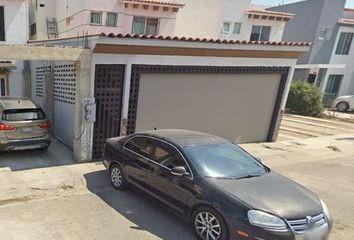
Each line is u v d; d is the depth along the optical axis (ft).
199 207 15.33
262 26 71.00
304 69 82.02
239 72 33.35
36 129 26.96
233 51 31.14
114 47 24.88
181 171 16.17
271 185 15.79
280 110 38.17
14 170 23.95
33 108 27.35
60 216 17.25
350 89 88.58
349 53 85.35
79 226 16.28
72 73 28.40
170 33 57.72
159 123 30.30
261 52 32.91
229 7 65.92
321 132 50.75
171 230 16.37
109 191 20.97
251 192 14.82
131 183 19.81
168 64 28.37
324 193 23.80
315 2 79.41
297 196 15.11
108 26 50.75
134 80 27.35
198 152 17.29
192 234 16.05
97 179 23.04
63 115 31.48
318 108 68.33
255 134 38.17
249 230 13.32
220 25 66.18
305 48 34.99
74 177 23.24
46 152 28.76
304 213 13.88
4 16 42.83
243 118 36.24
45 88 34.40
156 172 17.79
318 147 39.52
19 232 15.38
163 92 29.63
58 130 33.27
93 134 26.68
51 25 57.11
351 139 46.19
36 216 17.10
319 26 79.51
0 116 25.80
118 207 18.66
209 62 30.55
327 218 14.69
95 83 25.57
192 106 31.91
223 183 15.35
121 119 27.66
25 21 44.32
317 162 32.58
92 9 48.55
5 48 21.59
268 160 31.94
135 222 16.99
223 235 14.20
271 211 13.51
